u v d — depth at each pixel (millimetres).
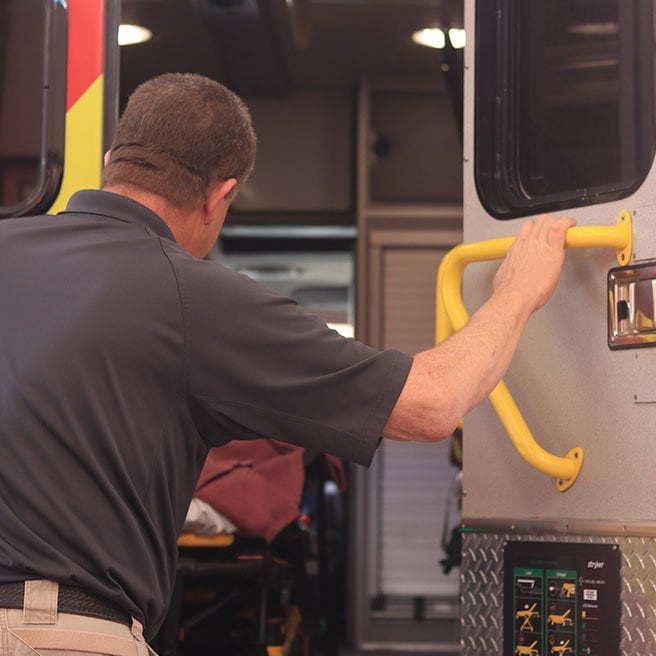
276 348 2475
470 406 2586
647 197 3074
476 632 3459
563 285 3318
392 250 10195
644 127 3148
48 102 3732
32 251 2535
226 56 9492
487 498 3500
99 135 3711
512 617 3348
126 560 2410
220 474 5355
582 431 3234
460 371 2568
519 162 3562
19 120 3742
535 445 3232
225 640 6020
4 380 2432
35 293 2479
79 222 2582
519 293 2873
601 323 3189
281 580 6129
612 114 3285
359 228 10141
